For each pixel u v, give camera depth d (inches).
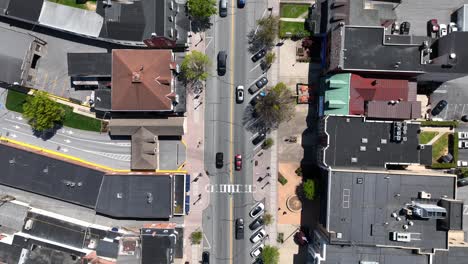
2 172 2871.6
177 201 2812.5
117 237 2770.7
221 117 2881.4
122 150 2933.1
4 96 2955.2
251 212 2871.6
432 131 2778.1
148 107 2652.6
